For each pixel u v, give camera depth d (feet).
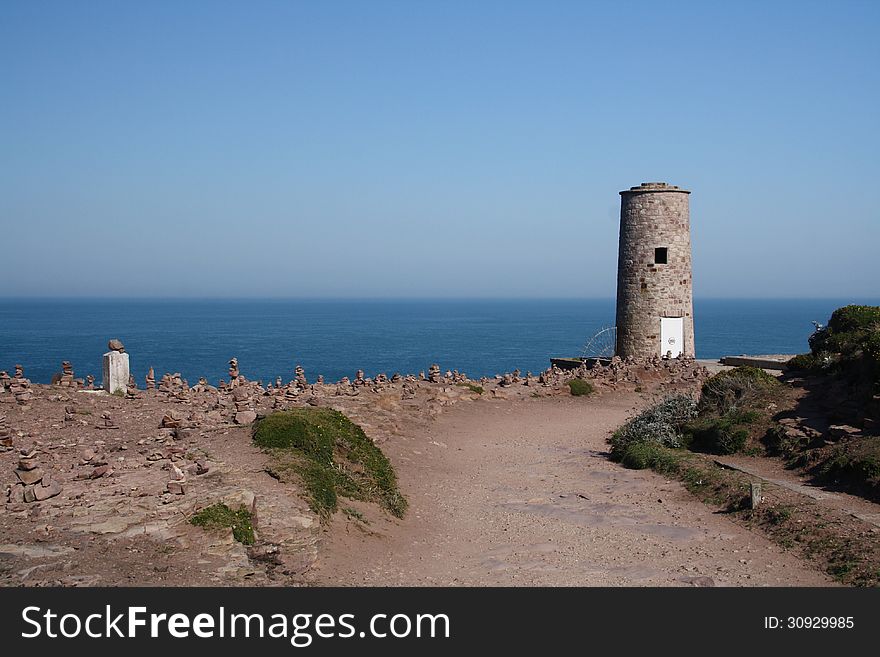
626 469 93.35
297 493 60.08
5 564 45.44
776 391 104.73
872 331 110.22
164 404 98.68
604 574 55.67
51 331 612.29
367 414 109.29
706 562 58.49
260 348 462.60
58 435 77.10
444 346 495.00
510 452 103.50
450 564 58.29
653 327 173.17
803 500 69.82
